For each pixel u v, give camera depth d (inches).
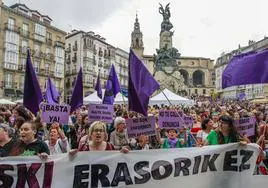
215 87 4574.3
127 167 222.5
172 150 231.8
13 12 2133.4
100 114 392.2
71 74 3021.7
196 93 4574.3
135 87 287.6
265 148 304.0
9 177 202.1
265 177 241.1
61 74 2623.0
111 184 218.4
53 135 304.2
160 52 2541.8
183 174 231.5
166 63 2497.5
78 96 431.5
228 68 316.5
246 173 240.2
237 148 240.2
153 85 297.3
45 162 207.3
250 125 291.9
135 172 223.5
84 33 2997.0
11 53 2117.4
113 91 571.2
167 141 353.4
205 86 4601.4
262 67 290.0
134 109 289.4
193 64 4758.9
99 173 216.7
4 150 219.3
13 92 2121.1
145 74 293.9
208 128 350.6
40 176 206.1
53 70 2527.1
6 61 2078.0
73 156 213.0
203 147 236.8
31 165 205.2
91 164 215.9
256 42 3312.0
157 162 228.1
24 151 217.0
